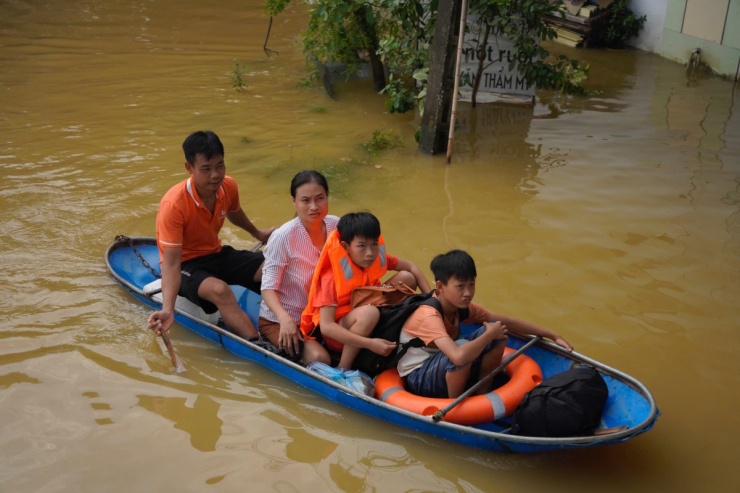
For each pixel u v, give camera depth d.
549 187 7.14
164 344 4.74
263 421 4.07
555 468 3.75
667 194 6.96
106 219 6.33
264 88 10.18
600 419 3.81
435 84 7.72
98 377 4.39
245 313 4.78
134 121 8.81
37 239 5.98
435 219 6.47
